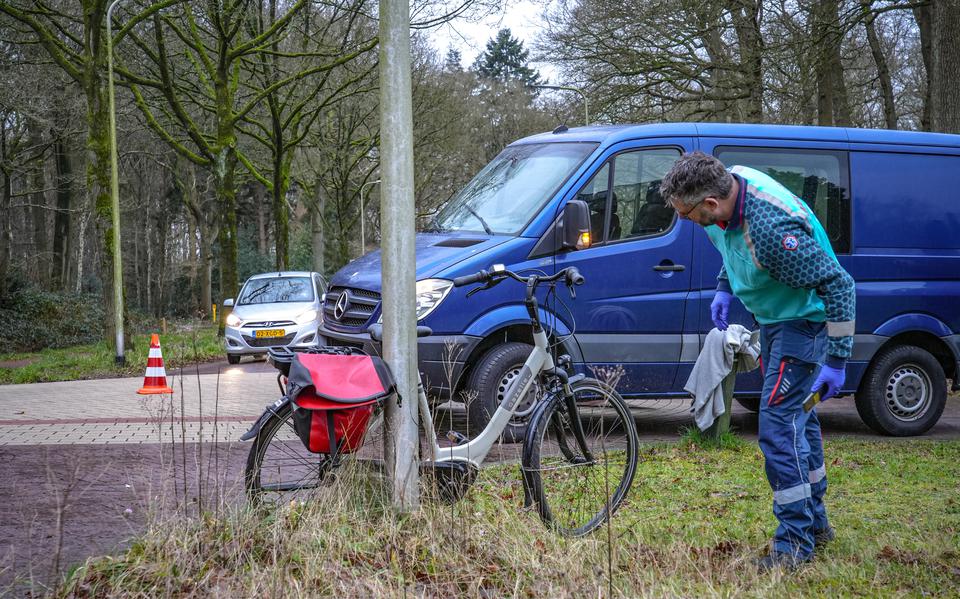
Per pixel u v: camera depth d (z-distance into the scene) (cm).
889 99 2267
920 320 826
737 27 1869
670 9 1881
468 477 449
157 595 329
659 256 760
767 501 519
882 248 826
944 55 1420
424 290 696
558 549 378
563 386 451
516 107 4050
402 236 445
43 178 3562
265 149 3325
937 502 525
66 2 2309
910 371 823
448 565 361
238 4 2247
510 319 711
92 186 1866
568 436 450
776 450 402
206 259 4297
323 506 394
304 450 426
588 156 762
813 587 361
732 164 793
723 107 2014
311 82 2750
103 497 520
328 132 3366
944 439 802
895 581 367
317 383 391
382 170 450
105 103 1906
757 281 401
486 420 696
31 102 2522
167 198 4912
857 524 467
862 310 812
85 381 1396
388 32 447
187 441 705
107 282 1878
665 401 1025
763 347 420
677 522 464
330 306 784
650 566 371
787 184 805
